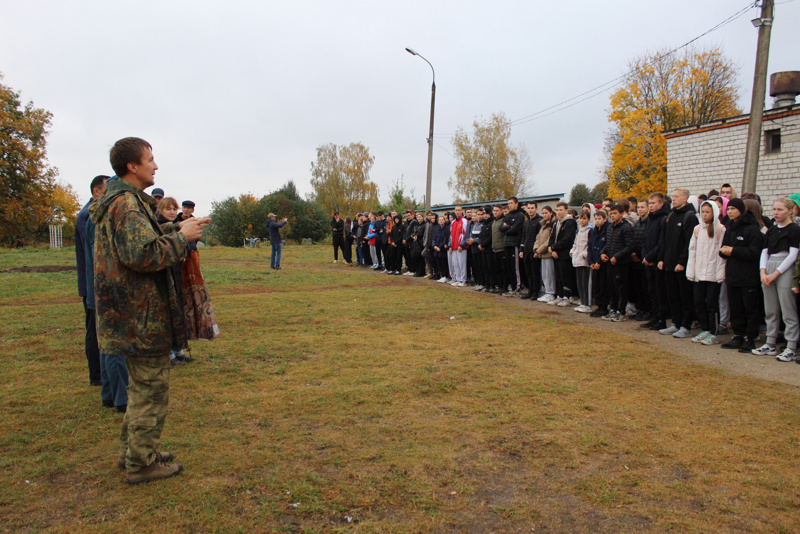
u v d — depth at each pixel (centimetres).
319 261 2062
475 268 1191
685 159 1608
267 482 295
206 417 397
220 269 1617
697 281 636
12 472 309
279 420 392
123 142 285
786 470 307
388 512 264
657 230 729
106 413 407
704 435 358
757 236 574
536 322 767
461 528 250
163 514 262
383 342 645
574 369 523
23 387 470
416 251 1426
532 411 406
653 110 3044
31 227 3847
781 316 576
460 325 752
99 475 306
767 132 1378
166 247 269
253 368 533
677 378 491
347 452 334
